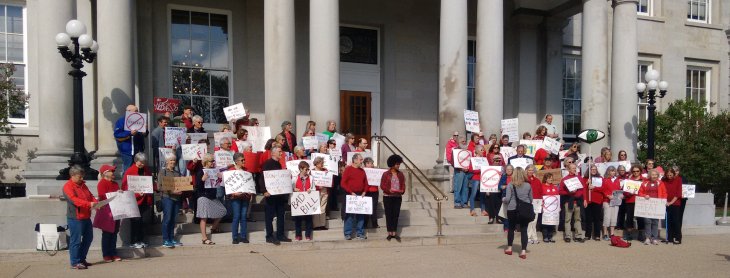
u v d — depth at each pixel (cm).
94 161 1291
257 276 926
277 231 1202
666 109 2361
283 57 1498
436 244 1290
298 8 1927
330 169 1297
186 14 1834
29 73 1680
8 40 1681
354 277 927
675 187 1370
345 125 1995
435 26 2116
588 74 1797
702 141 2162
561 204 1405
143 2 1731
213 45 1869
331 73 1515
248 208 1205
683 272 1012
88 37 1143
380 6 2033
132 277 909
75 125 1168
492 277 945
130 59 1352
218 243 1172
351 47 2030
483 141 1555
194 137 1264
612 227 1369
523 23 2169
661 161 2177
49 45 1241
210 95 1858
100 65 1330
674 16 2525
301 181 1225
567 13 2144
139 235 1120
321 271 972
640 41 2447
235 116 1452
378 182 1301
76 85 1161
